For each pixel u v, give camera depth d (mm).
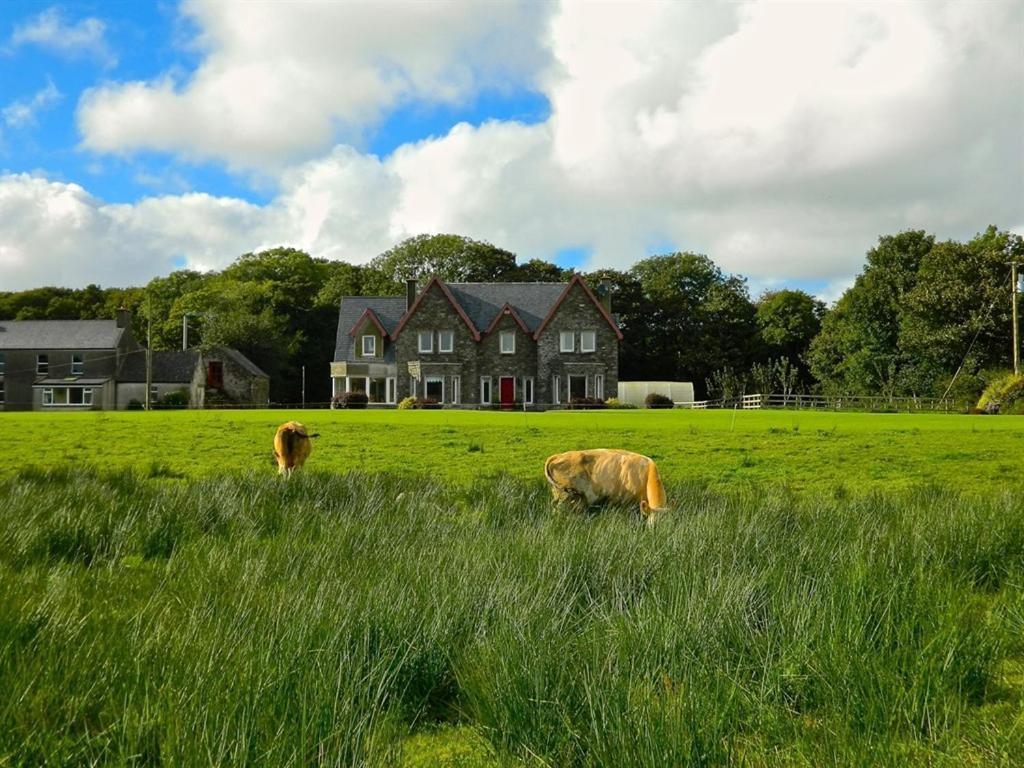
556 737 3604
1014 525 7449
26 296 93938
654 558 6324
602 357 56125
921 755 3402
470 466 15758
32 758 3318
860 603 4867
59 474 12109
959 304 56250
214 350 69125
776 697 3896
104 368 66688
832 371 68188
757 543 6734
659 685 3965
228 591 5332
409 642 4449
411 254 77125
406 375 55781
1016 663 4719
